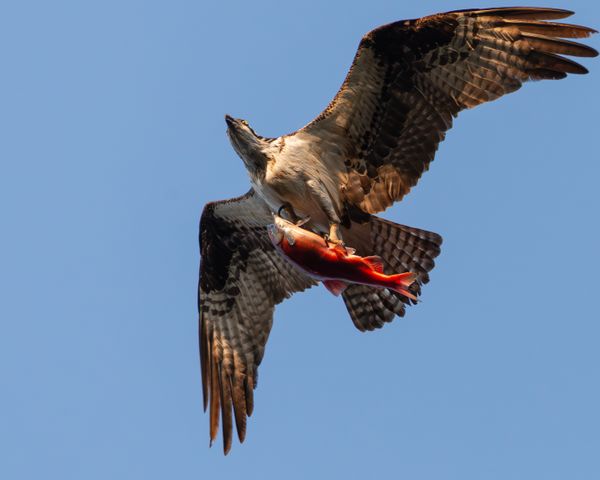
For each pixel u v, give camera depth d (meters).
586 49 14.45
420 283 16.03
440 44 14.85
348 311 16.97
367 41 14.88
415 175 15.45
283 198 15.65
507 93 14.79
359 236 16.02
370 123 15.38
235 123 15.62
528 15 14.50
